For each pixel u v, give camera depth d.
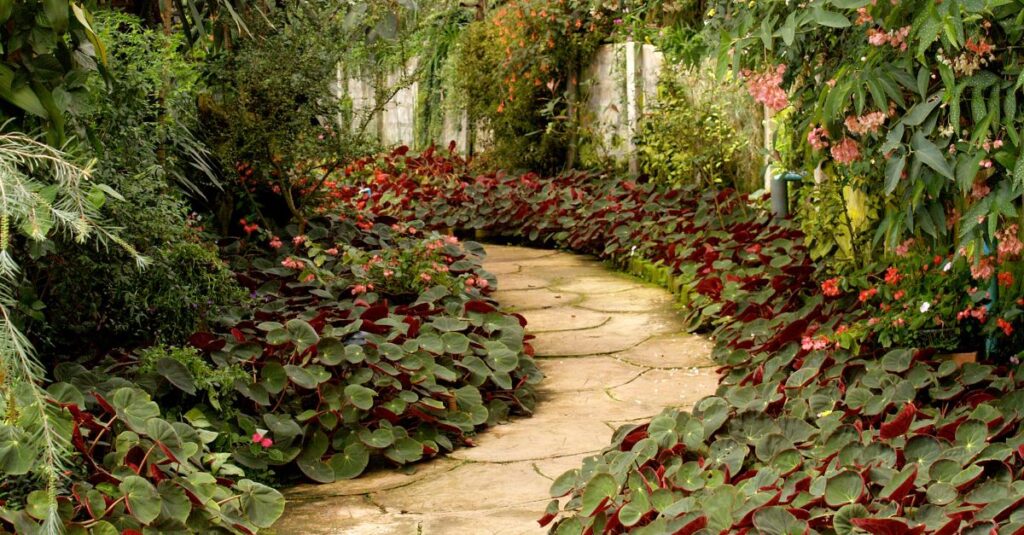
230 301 5.74
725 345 6.58
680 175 10.20
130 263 4.66
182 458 3.76
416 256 7.21
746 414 4.35
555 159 13.09
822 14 4.17
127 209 4.66
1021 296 4.96
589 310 8.01
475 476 4.80
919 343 5.12
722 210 9.24
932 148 4.32
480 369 5.81
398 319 5.98
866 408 4.45
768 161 7.80
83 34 3.60
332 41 7.28
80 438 3.58
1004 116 4.23
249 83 7.09
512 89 12.82
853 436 4.07
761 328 6.29
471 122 14.36
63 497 3.32
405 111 16.27
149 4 6.59
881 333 5.13
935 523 3.31
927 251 5.43
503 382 5.81
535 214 11.09
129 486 3.48
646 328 7.44
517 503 4.41
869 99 4.67
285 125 7.21
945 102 4.14
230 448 4.62
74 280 4.50
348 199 10.34
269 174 7.47
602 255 9.92
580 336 7.30
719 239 8.39
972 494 3.44
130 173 5.04
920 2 4.08
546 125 13.16
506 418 5.70
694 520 3.35
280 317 5.94
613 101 12.24
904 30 4.21
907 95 4.64
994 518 3.22
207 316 5.46
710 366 6.48
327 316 6.17
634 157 11.55
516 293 8.66
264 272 7.05
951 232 5.39
